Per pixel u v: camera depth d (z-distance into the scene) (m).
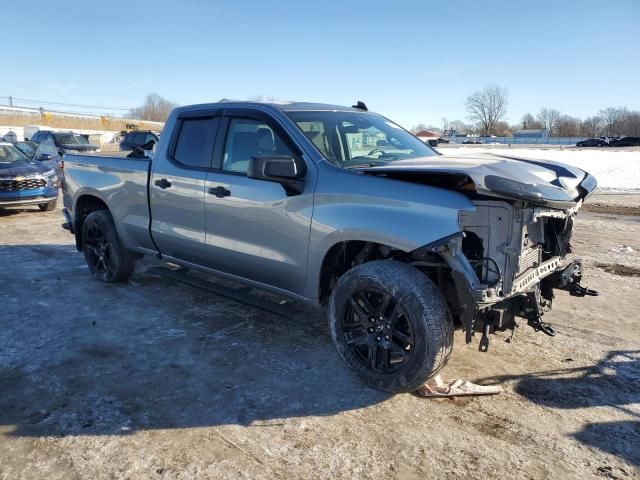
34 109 65.31
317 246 3.80
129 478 2.76
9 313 5.09
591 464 2.90
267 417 3.33
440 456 2.96
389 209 3.44
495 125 115.38
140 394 3.60
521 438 3.14
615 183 19.42
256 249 4.25
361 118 4.77
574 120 121.06
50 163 14.78
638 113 112.44
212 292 4.82
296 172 3.80
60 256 7.45
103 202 5.95
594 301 5.61
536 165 4.06
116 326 4.78
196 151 4.82
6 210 12.04
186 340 4.48
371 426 3.25
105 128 73.75
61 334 4.59
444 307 3.36
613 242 8.65
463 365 4.05
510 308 3.59
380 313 3.54
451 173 3.27
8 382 3.74
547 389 3.71
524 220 3.39
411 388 3.45
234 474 2.80
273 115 4.27
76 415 3.33
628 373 3.96
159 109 97.38
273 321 4.93
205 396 3.58
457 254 3.23
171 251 5.16
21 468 2.84
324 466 2.87
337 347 3.80
